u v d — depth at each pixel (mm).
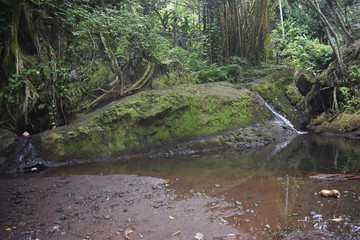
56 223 2479
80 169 4285
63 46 6090
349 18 10867
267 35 9406
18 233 2297
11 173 4113
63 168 4355
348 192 3018
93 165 4535
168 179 3715
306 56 10773
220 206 2781
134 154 5160
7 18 5352
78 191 3275
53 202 2951
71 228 2391
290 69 8570
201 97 6262
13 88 4930
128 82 6711
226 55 9070
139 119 5285
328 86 8055
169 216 2594
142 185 3465
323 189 3141
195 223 2443
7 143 4301
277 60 10102
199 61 8367
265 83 7973
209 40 9016
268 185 3357
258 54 9211
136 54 6961
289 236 2158
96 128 4973
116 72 6270
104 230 2355
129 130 5234
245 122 6566
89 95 6066
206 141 5707
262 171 3988
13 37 5270
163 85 6930
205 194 3127
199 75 7902
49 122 5543
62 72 5746
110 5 7559
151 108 5488
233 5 8883
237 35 9062
